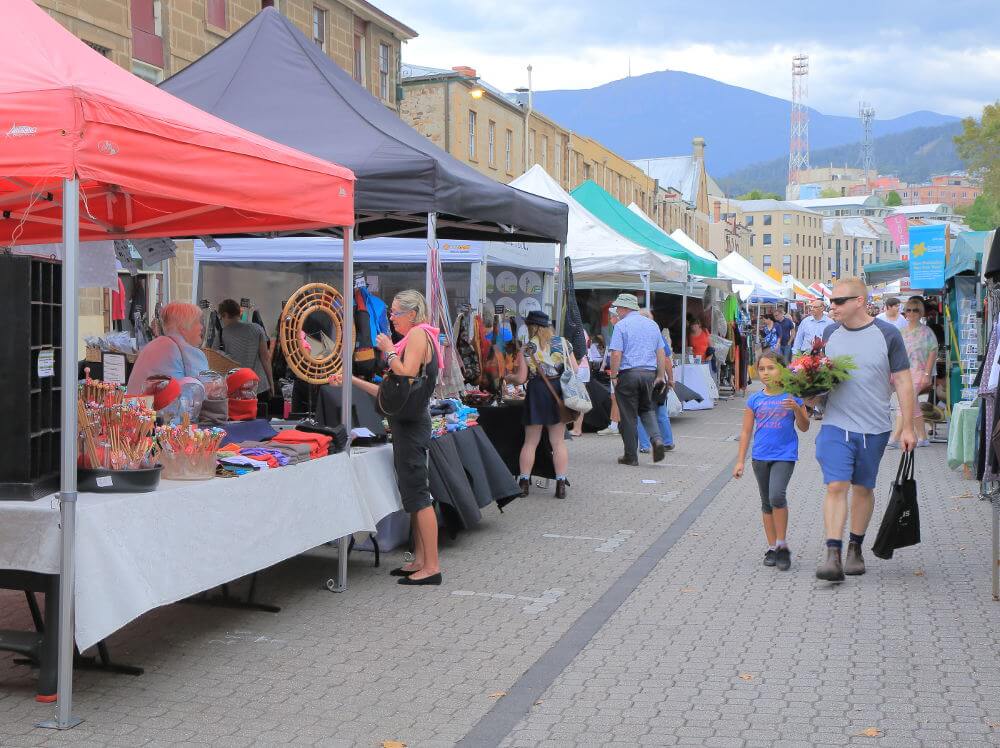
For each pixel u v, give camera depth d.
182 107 5.32
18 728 4.20
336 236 9.47
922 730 4.27
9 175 4.20
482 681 4.88
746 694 4.72
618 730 4.28
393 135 7.90
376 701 4.60
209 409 6.47
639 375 12.28
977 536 8.38
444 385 8.32
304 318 7.20
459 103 35.16
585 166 49.94
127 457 4.70
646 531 8.58
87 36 17.33
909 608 6.21
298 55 8.63
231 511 5.17
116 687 4.74
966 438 10.53
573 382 9.98
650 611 6.16
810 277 167.00
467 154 36.03
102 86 4.67
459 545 8.00
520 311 16.08
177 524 4.77
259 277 14.62
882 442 6.89
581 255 16.34
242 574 5.21
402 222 9.72
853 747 4.09
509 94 45.03
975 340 12.59
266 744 4.09
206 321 12.82
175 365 6.35
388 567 7.27
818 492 10.55
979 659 5.23
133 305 13.52
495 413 10.34
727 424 17.92
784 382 6.78
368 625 5.82
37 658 4.47
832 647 5.44
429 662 5.16
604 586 6.75
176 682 4.82
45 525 4.24
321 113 8.05
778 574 7.11
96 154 4.27
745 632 5.72
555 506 9.72
